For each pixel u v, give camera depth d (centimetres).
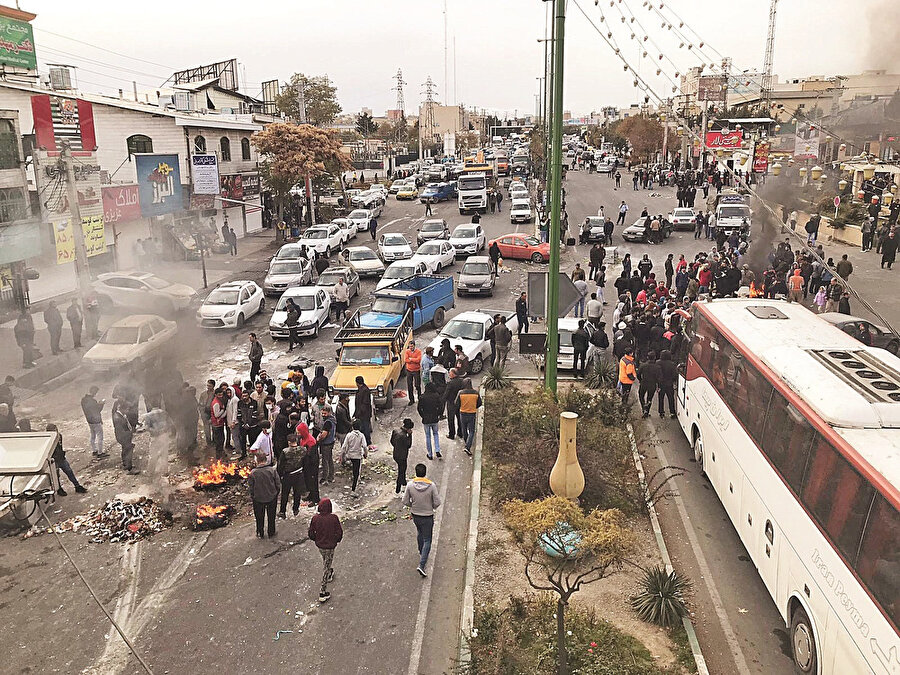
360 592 938
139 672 795
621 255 3369
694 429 1318
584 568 956
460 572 984
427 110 15275
